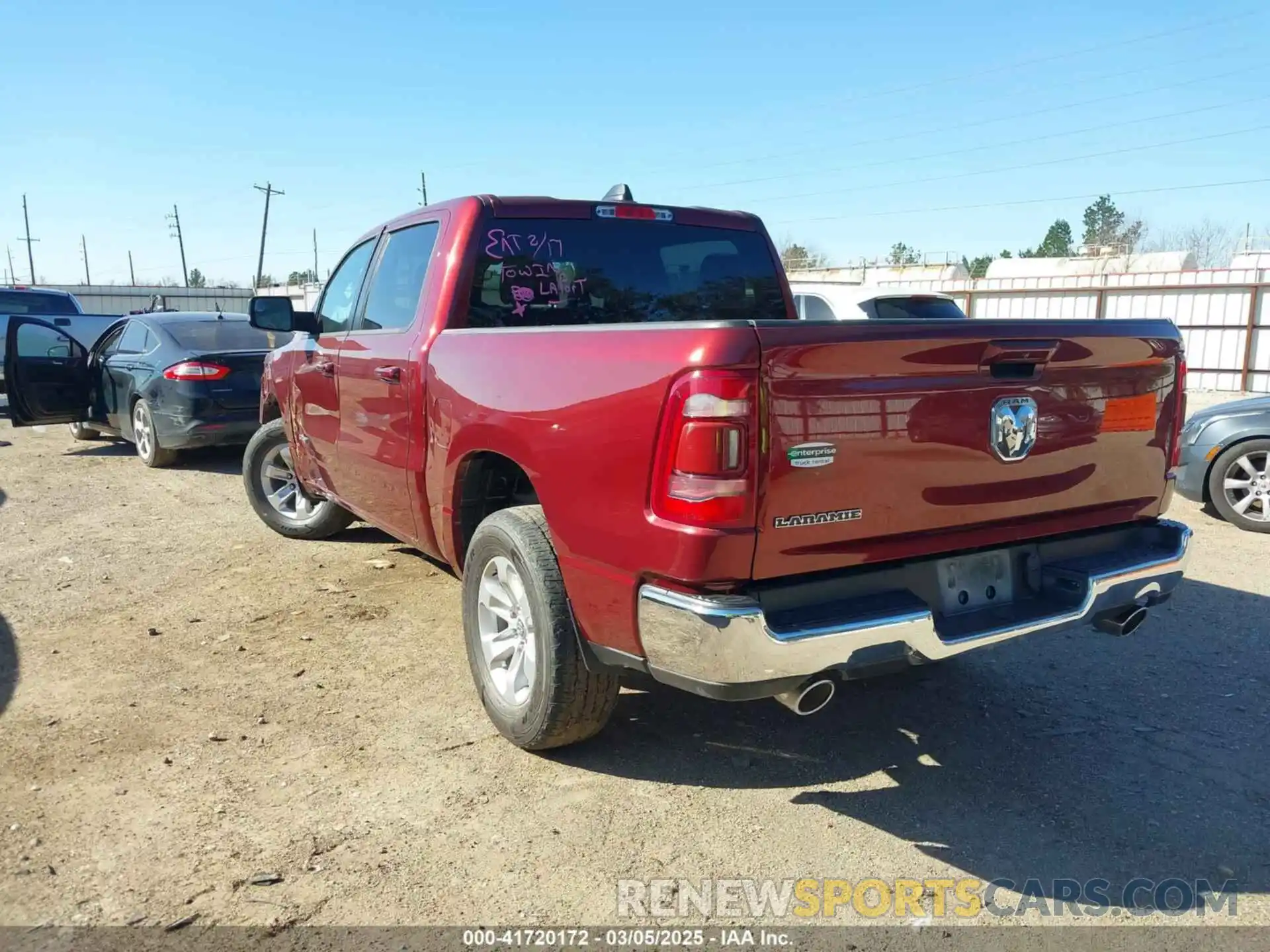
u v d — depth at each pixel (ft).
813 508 8.96
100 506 25.86
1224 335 71.20
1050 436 10.45
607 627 10.00
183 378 29.71
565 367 10.25
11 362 32.35
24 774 11.18
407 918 8.72
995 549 10.56
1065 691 13.88
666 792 11.00
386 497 15.17
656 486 9.02
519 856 9.70
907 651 9.40
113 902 8.87
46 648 15.26
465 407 12.07
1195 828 10.27
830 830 10.25
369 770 11.41
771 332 8.62
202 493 27.76
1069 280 90.02
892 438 9.29
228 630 16.15
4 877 9.20
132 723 12.56
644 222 15.16
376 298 15.99
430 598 17.85
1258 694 13.70
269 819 10.30
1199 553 21.21
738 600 8.74
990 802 10.84
